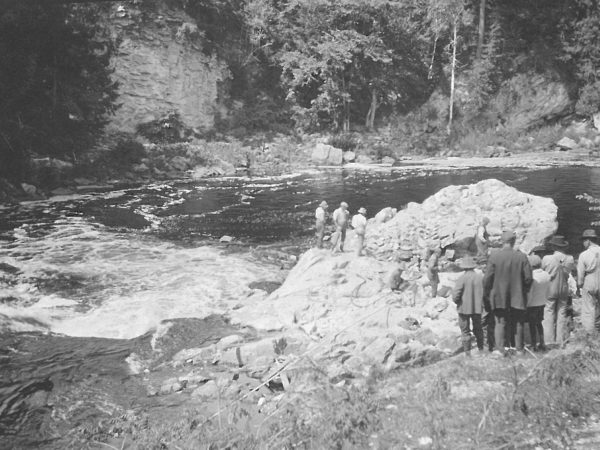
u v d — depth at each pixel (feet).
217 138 171.22
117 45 150.00
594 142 180.55
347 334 36.99
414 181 121.80
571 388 21.52
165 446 24.22
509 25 208.44
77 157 128.98
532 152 180.24
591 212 83.76
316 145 169.89
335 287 47.34
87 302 47.42
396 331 36.65
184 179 131.03
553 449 17.70
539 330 30.14
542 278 30.63
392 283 46.78
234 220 83.51
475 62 202.28
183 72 167.12
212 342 39.42
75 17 137.08
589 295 32.24
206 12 180.34
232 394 30.25
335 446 19.86
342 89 191.31
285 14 199.82
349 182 122.31
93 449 25.62
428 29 208.64
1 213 86.84
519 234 63.21
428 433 19.71
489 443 18.42
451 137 190.70
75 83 132.77
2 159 105.29
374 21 192.44
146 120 160.56
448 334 35.76
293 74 188.85
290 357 34.17
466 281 30.12
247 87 191.21
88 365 35.76
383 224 67.10
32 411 29.66
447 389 23.61
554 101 194.18
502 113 197.36
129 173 129.08
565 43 195.52
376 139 188.44
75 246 66.90
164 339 39.83
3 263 58.90
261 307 44.73
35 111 120.57
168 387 31.89
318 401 24.40
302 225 79.92
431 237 61.72
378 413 22.38
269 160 159.12
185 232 75.56
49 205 94.53
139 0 156.87
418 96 210.18
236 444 22.15
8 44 118.93
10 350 37.91
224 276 55.16
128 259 61.41
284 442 20.81
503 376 24.39
